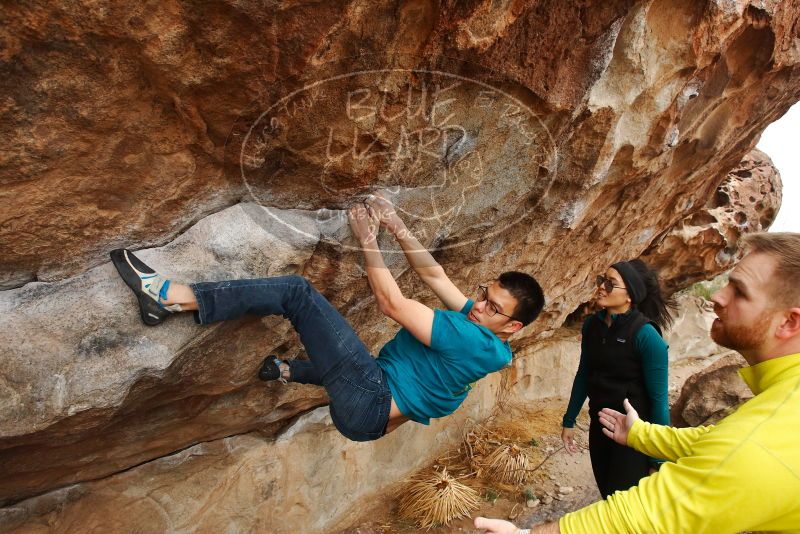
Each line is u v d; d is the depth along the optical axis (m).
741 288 1.17
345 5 1.12
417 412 1.78
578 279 3.98
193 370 1.75
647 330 2.35
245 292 1.54
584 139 2.23
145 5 1.00
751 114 3.12
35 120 1.08
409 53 1.34
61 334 1.36
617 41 1.97
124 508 2.26
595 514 1.13
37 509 2.05
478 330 1.76
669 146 2.60
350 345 1.66
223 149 1.38
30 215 1.23
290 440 2.91
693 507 1.04
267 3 1.04
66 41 0.99
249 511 2.71
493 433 4.38
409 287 2.46
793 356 1.13
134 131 1.23
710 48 2.17
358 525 3.34
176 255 1.52
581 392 2.79
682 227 5.17
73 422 1.45
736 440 1.03
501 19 1.39
